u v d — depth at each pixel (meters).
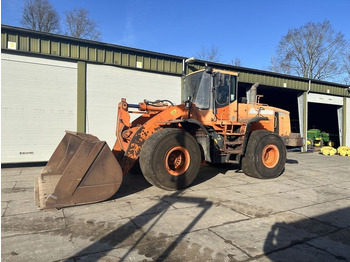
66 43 8.16
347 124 16.12
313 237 3.35
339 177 7.21
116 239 3.16
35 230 3.38
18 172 7.07
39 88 7.90
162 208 4.27
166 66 9.80
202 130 5.99
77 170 4.18
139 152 5.30
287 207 4.50
